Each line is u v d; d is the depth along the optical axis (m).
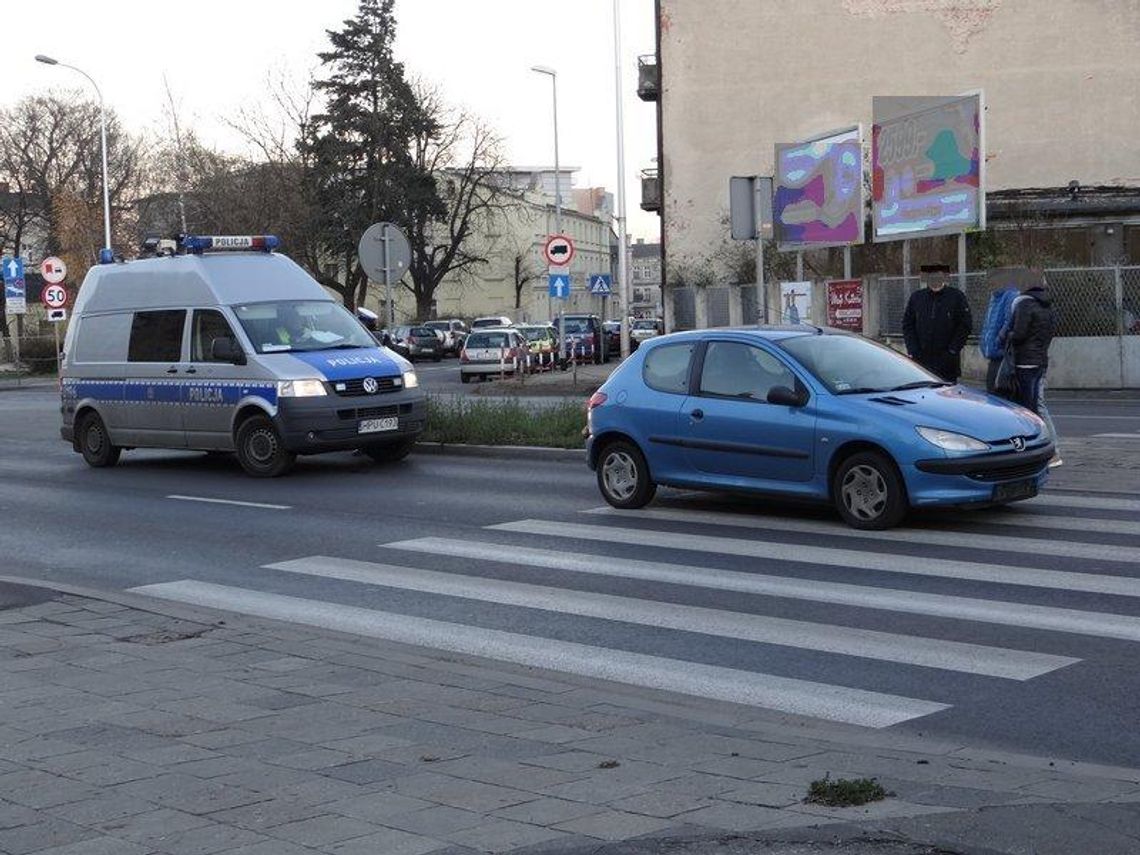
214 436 18.38
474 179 76.50
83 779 5.76
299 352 18.17
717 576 10.40
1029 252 36.34
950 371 15.08
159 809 5.32
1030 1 50.59
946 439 11.41
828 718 6.98
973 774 5.59
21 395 42.59
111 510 15.51
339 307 19.31
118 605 9.94
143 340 19.31
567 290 37.59
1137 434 18.39
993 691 7.28
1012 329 14.18
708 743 6.18
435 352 67.00
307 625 9.48
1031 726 6.66
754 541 11.67
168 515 14.95
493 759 5.93
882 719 6.91
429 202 70.94
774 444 12.33
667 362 13.43
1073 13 50.38
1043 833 4.63
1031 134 50.78
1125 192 44.81
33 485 18.16
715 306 39.66
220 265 19.06
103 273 20.30
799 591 9.77
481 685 7.46
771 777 5.54
